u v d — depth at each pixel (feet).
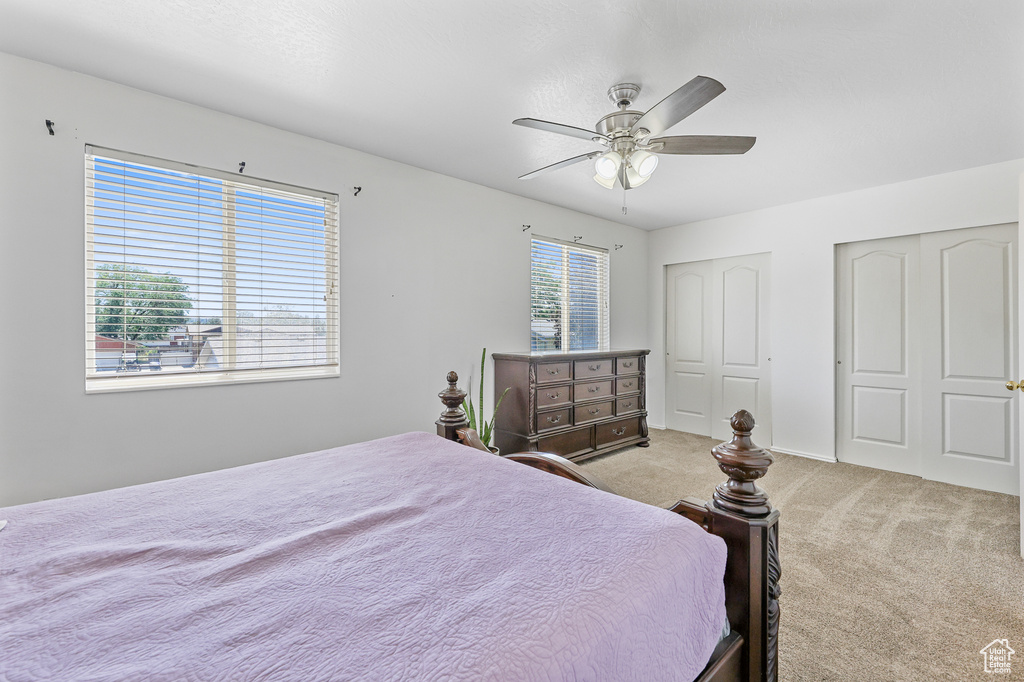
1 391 6.14
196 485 4.55
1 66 6.12
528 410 11.23
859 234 11.86
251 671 2.04
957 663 4.95
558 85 6.87
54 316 6.48
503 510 3.87
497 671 2.04
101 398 6.81
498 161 10.01
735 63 6.26
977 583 6.46
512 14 5.32
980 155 9.47
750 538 3.51
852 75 6.54
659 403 16.85
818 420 12.67
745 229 14.24
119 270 7.06
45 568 2.94
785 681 4.72
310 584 2.75
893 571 6.81
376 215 9.74
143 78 6.75
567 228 14.01
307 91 7.10
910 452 11.34
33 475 6.32
